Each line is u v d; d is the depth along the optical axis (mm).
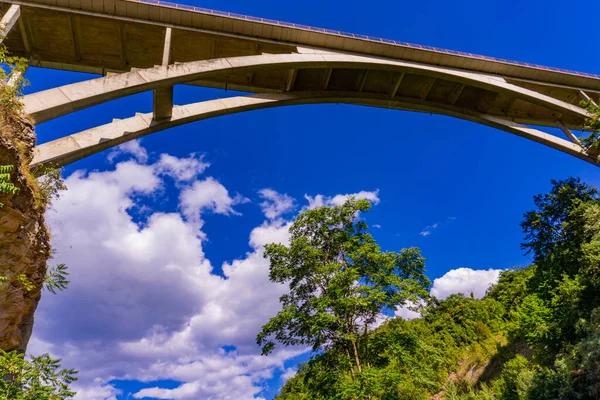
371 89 28094
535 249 28594
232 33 22078
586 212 24219
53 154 16609
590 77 29672
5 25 16984
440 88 29188
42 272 11219
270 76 25797
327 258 19969
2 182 7652
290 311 18047
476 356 42500
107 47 22047
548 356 26094
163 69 17828
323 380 17438
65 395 7887
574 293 22672
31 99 14500
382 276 18141
